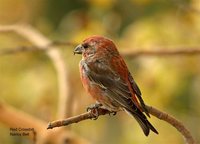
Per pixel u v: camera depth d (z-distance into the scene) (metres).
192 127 15.74
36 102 14.91
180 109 15.46
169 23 15.19
